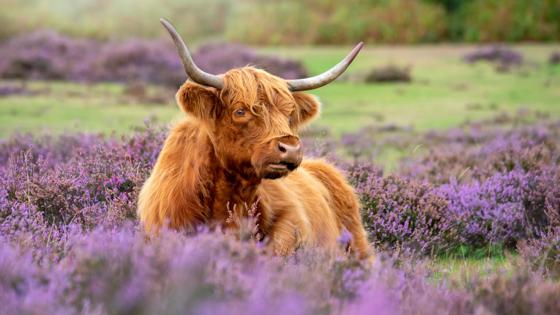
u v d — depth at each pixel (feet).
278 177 57.47
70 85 297.33
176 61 338.95
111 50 344.28
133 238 47.80
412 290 46.73
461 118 232.12
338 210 76.89
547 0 516.73
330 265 46.52
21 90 264.31
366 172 93.97
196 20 624.18
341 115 242.17
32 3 610.65
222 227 60.34
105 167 80.43
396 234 78.28
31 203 70.95
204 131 60.64
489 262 70.18
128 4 613.52
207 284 40.06
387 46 501.15
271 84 58.90
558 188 90.33
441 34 535.19
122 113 221.46
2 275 41.86
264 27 538.06
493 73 357.82
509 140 141.90
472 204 87.86
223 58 339.57
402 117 237.45
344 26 522.06
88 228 62.13
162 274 40.40
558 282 55.98
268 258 48.11
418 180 97.60
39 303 36.32
